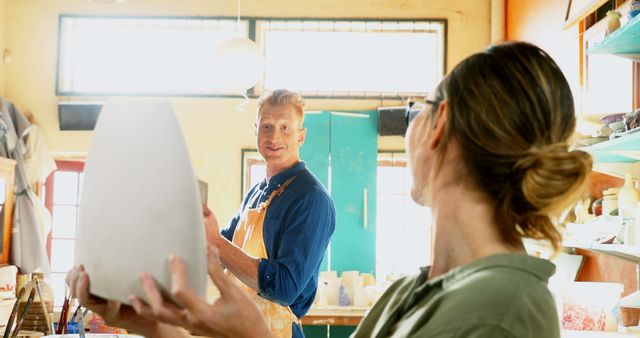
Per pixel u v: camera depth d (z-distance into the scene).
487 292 0.82
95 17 6.48
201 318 0.89
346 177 6.22
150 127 0.92
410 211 6.48
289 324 2.72
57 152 6.43
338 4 6.49
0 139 5.75
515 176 0.88
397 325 0.94
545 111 0.88
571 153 0.87
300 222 2.71
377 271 6.47
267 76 6.47
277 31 6.51
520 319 0.80
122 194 0.94
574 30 4.29
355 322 5.38
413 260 6.48
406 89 6.47
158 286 0.90
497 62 0.90
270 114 2.87
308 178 2.81
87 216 0.99
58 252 6.63
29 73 6.46
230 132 6.41
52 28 6.50
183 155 0.90
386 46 6.49
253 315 0.96
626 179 3.06
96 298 1.06
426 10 6.46
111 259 0.95
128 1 6.50
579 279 4.30
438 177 0.94
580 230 3.33
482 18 6.44
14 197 5.95
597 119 3.65
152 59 6.48
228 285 0.97
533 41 5.36
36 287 3.42
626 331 2.79
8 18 6.50
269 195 2.81
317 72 6.48
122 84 6.48
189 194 0.90
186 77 6.47
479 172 0.90
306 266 2.68
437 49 6.46
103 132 0.97
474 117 0.89
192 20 6.47
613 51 3.01
